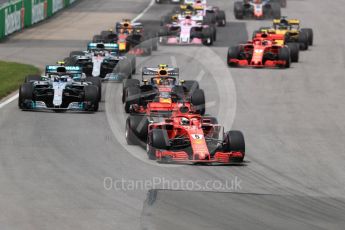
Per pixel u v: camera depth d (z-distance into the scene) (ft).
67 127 349.00
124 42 566.36
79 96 388.16
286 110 405.18
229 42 651.25
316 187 270.67
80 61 475.72
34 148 310.24
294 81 490.49
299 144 334.24
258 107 409.90
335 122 380.17
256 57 535.19
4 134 331.36
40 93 392.27
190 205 242.99
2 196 247.50
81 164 288.71
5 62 533.55
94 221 225.76
